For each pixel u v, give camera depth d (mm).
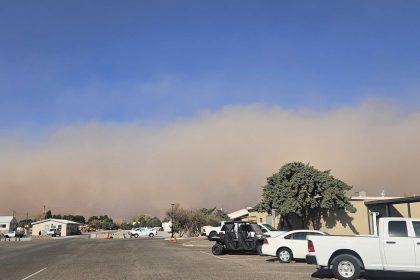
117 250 33594
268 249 22000
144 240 57938
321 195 37688
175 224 74375
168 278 15688
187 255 27141
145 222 161500
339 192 37375
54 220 110625
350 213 39656
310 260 15625
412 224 14719
